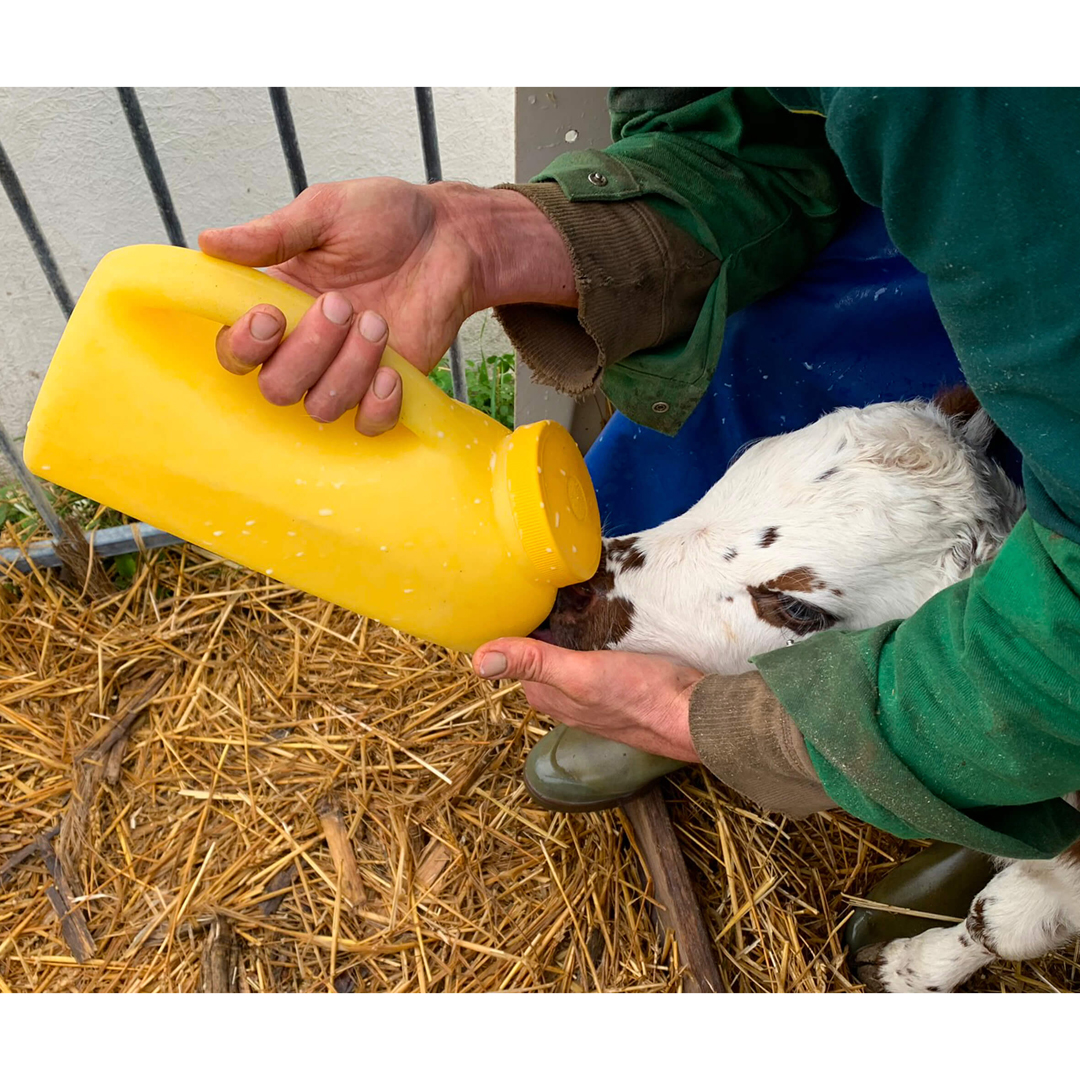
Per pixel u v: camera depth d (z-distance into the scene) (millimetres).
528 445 1297
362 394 1122
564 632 1577
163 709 2309
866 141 944
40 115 2529
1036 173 857
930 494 1482
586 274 1478
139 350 1101
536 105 1998
